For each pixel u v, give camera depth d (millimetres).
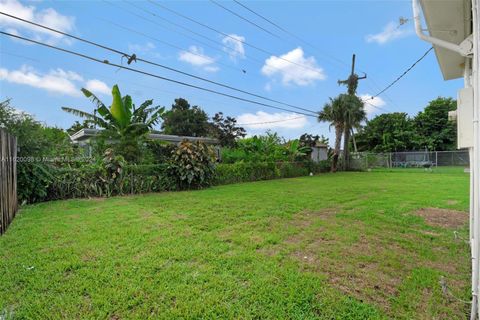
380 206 5863
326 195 7547
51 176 6922
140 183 8406
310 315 1910
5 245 3273
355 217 4844
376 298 2158
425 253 3121
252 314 1912
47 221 4496
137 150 9805
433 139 28500
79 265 2670
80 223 4336
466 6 2271
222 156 14281
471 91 2201
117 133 9828
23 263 2719
